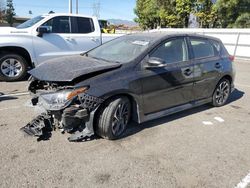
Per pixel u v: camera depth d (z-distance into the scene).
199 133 4.51
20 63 7.48
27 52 7.49
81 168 3.31
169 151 3.84
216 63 5.59
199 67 5.16
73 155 3.58
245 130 4.74
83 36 8.20
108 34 8.86
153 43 4.50
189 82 4.98
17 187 2.92
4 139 3.94
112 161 3.49
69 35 7.96
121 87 3.92
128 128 4.50
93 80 3.77
